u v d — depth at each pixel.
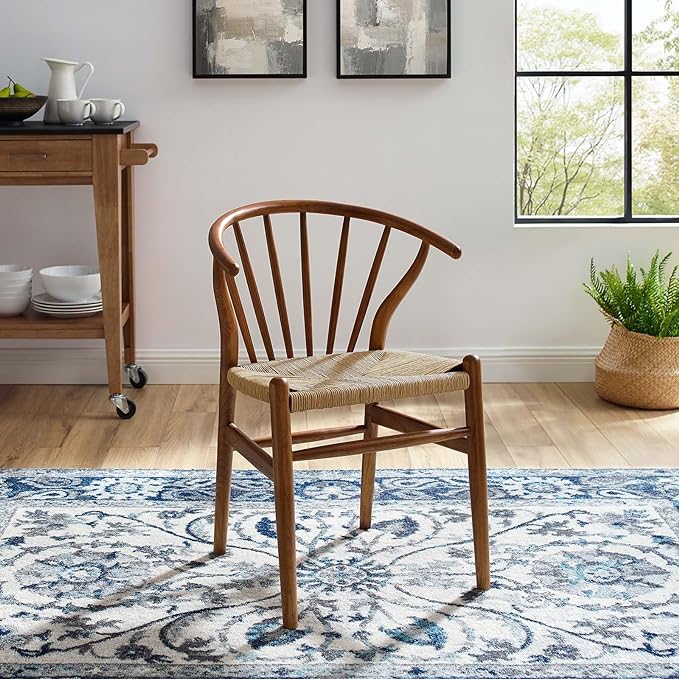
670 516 2.52
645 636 1.95
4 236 3.67
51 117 3.32
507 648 1.91
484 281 3.74
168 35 3.56
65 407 3.47
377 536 2.41
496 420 3.33
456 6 3.57
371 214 2.35
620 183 3.90
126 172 3.55
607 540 2.38
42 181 3.16
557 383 3.77
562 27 3.79
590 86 3.83
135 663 1.86
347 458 2.97
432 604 2.08
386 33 3.55
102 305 3.34
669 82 3.82
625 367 3.42
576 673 1.82
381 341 2.39
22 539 2.38
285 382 1.92
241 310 2.24
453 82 3.61
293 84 3.59
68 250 3.69
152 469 2.86
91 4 3.53
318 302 3.74
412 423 2.20
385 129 3.63
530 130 3.87
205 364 3.76
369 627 1.99
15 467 2.88
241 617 2.03
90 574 2.21
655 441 3.11
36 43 3.55
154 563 2.27
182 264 3.70
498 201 3.68
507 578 2.20
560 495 2.65
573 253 3.72
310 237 3.68
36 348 3.73
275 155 3.64
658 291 3.43
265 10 3.52
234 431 2.20
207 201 3.67
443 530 2.44
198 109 3.61
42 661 1.86
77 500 2.62
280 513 1.95
